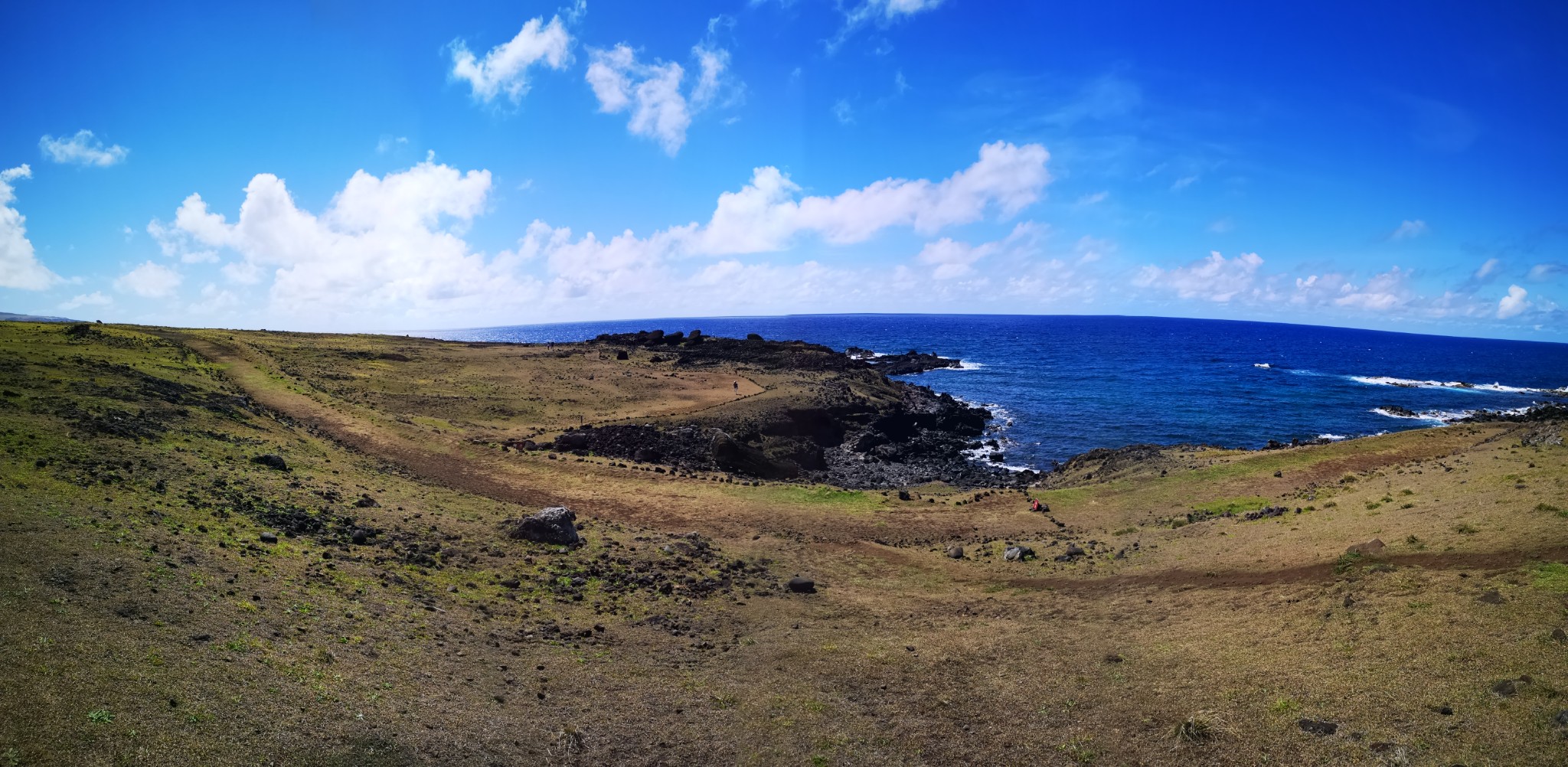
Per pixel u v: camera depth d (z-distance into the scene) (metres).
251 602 14.56
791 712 14.27
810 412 74.06
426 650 14.80
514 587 20.05
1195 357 194.62
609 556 24.08
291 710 11.30
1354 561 18.64
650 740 12.94
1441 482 26.08
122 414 28.48
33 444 21.39
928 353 180.25
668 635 18.31
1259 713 12.58
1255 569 20.62
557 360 97.31
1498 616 13.80
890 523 33.53
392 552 20.66
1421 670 12.74
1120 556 25.11
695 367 103.69
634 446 53.16
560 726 12.98
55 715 9.55
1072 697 14.39
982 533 32.50
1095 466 52.44
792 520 33.19
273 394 48.69
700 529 31.00
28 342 48.72
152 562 14.94
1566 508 18.97
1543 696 11.05
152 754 9.39
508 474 37.59
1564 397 112.06
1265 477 38.00
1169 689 14.13
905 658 17.06
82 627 11.77
